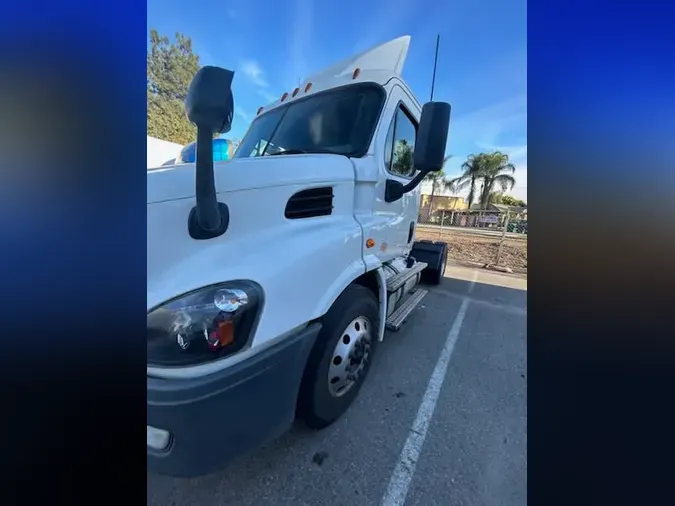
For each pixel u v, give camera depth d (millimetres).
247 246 1355
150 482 1500
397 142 2707
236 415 1175
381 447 1782
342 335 1805
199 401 1061
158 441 1131
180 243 1199
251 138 2691
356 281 2295
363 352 2033
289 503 1433
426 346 3174
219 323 1124
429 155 1952
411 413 2094
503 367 2764
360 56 2527
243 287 1210
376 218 2361
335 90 2441
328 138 2320
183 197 1223
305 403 1707
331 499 1462
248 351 1198
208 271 1192
